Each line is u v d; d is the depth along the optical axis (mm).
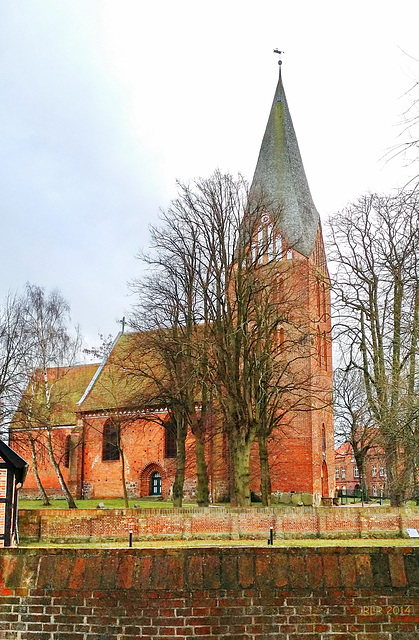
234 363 35312
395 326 25766
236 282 36562
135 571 7250
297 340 38438
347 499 63281
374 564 7262
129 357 42438
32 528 28016
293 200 54594
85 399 60344
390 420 24219
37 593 7316
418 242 22109
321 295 54188
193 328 37812
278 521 29297
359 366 33250
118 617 7109
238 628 7027
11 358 45719
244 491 34906
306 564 7258
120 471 57469
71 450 58938
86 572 7316
